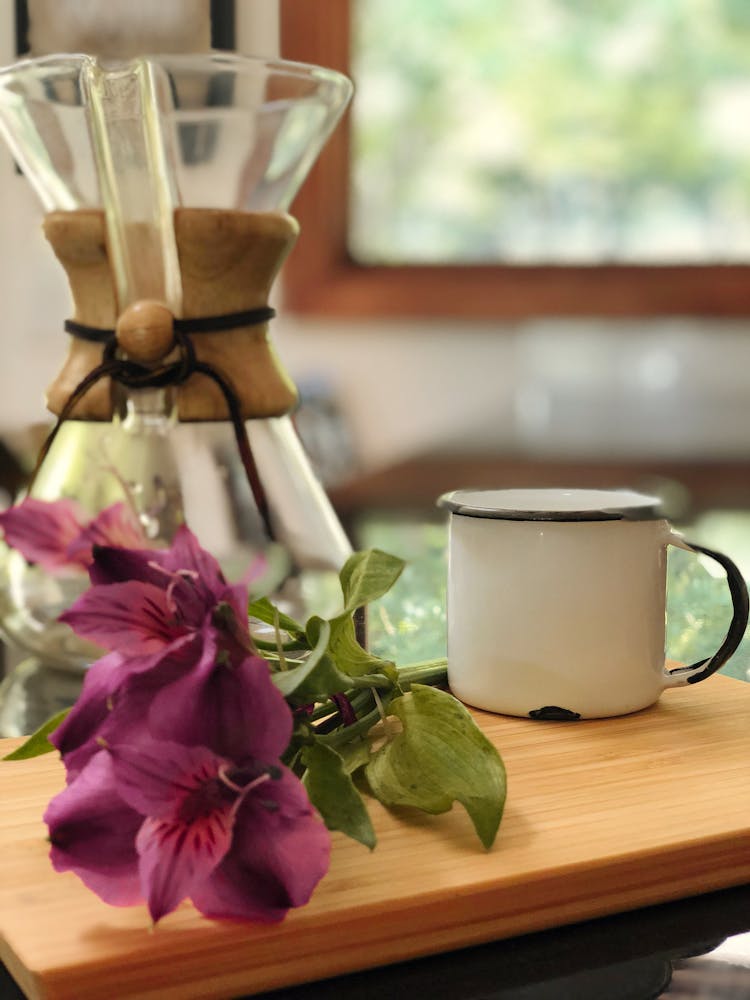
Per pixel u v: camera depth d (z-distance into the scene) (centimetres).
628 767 58
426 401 208
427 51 200
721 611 75
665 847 51
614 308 202
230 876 47
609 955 49
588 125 202
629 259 206
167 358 69
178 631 49
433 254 208
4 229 172
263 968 47
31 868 51
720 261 203
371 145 205
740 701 65
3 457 144
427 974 48
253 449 71
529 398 210
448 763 52
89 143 71
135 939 47
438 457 193
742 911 52
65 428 72
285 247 71
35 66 69
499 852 51
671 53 197
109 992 46
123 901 47
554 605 62
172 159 70
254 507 71
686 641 73
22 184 168
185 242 68
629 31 197
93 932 47
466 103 203
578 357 209
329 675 51
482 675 63
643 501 64
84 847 47
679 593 77
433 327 206
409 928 49
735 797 55
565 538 61
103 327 71
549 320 204
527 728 62
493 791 51
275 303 203
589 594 62
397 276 202
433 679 66
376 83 202
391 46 200
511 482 188
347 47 191
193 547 49
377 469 187
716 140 200
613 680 62
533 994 47
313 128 73
